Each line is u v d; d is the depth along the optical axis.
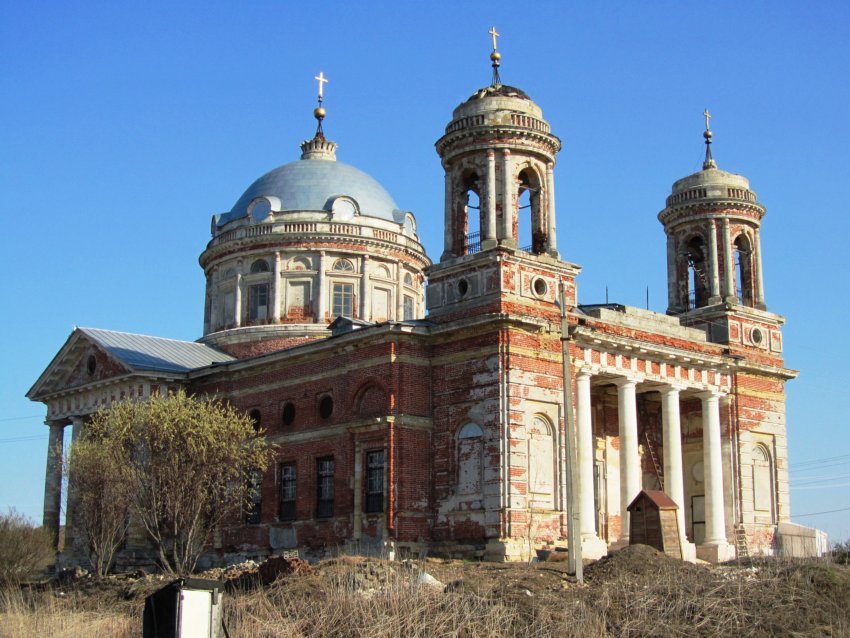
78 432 57.81
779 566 32.38
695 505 51.81
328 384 47.25
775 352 54.41
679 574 30.78
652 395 52.59
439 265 45.09
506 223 44.19
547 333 43.62
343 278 62.16
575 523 32.22
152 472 42.81
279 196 63.81
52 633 29.31
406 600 26.97
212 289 64.56
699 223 54.66
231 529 50.22
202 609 21.06
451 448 43.31
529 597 28.25
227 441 44.31
